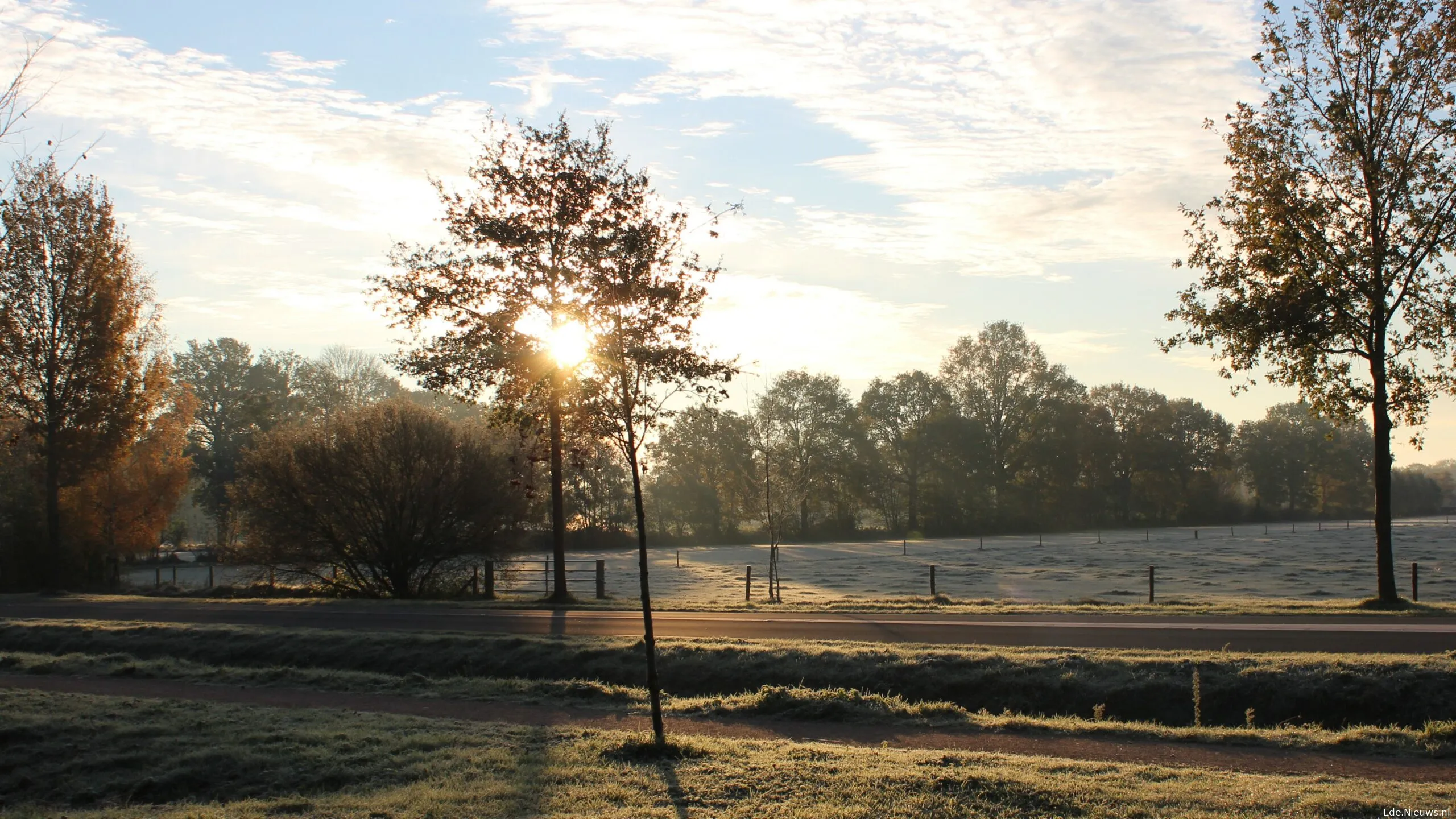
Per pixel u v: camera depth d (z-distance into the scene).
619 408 10.77
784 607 25.41
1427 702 12.59
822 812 7.90
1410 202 22.44
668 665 16.73
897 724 12.20
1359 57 22.78
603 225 10.89
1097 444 100.12
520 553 37.78
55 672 17.78
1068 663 14.85
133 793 9.85
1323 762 9.96
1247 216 23.64
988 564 53.56
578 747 10.52
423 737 11.20
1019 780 8.59
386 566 33.75
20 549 42.75
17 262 37.44
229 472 74.38
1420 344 23.20
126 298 40.62
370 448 33.66
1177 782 8.75
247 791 9.58
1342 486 120.12
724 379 11.29
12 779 10.54
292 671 16.91
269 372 99.38
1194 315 24.53
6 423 44.28
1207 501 108.50
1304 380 24.28
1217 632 18.05
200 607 29.41
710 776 9.13
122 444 41.91
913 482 98.81
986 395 94.81
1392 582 22.84
